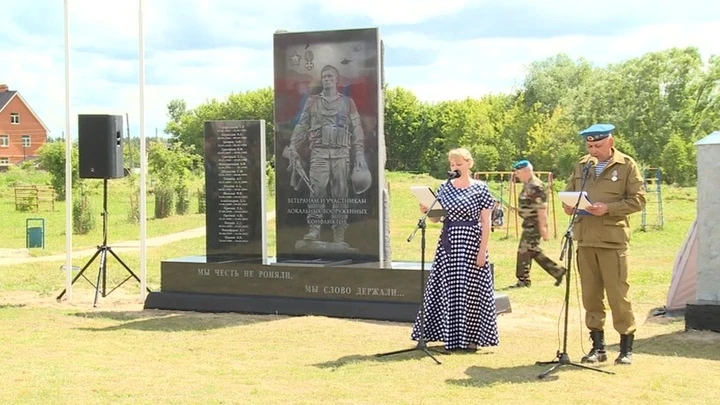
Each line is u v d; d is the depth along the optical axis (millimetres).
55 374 8109
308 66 12531
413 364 8555
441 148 87375
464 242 9078
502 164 77500
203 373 8219
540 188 14453
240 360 8891
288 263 12250
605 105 67062
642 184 8219
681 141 59562
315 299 11922
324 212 12477
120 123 13625
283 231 12711
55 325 11297
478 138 80312
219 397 7207
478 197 9062
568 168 67250
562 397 7199
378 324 11062
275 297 12172
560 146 68812
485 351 9211
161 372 8258
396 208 39219
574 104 70312
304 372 8242
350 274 11727
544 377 7887
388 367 8438
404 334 10297
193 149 56000
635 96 66000
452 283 9094
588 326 8594
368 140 12242
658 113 64812
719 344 9664
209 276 12609
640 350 9383
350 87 12312
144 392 7387
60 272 17547
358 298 11680
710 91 65312
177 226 30625
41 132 89250
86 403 7012
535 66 87125
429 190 9117
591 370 8156
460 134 84188
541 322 11242
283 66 12672
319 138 12484
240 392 7402
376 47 12188
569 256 8188
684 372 8156
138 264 19109
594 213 8094
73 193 36281
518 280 14711
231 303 12336
